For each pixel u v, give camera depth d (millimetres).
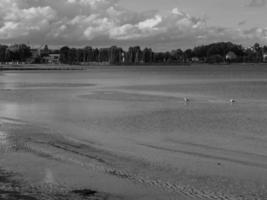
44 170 16312
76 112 36125
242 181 15109
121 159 18438
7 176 15375
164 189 14141
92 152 19859
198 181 15086
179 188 14258
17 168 16578
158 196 13445
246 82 95625
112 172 16156
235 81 101188
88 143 22172
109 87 76125
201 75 146375
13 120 31047
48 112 36125
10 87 74875
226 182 15008
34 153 19375
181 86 80062
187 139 23688
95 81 100562
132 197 13336
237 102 46594
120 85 83375
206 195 13570
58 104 43156
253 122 30062
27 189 13719
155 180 15156
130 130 26562
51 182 14688
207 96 55062
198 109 38812
